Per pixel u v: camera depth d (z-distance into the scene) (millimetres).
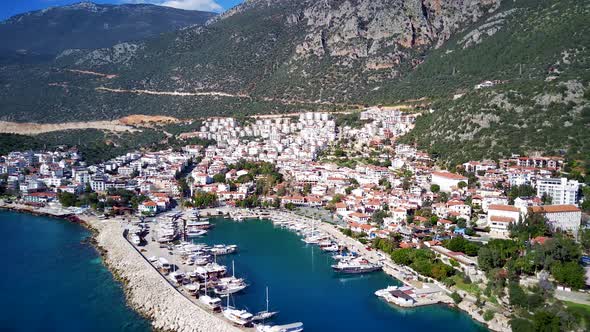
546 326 179500
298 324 196000
